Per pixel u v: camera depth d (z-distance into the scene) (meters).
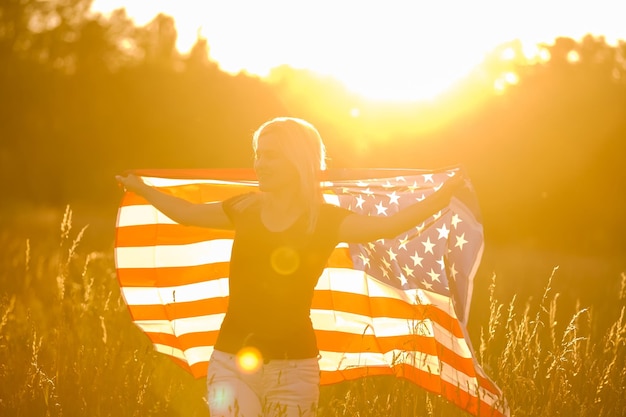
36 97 64.50
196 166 61.81
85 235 19.09
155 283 5.55
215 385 4.22
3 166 63.62
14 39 66.81
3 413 5.31
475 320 9.01
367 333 5.46
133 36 71.38
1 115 64.19
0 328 6.31
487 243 44.69
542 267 18.69
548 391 5.53
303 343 4.20
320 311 5.50
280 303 4.18
